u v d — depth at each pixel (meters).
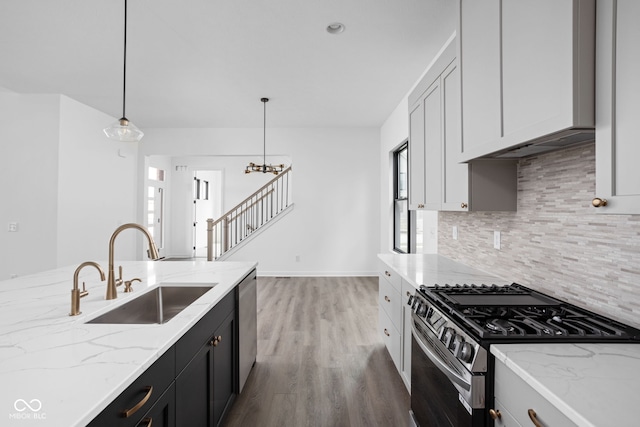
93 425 0.78
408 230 4.77
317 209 6.25
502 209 1.98
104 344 1.11
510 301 1.55
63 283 1.98
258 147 6.20
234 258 6.31
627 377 0.89
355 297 4.81
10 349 1.07
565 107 1.00
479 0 1.57
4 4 2.43
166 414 1.18
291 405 2.18
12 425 0.68
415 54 3.22
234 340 2.19
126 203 5.88
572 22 0.97
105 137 5.30
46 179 4.38
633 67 0.83
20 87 4.16
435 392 1.45
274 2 2.41
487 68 1.50
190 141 6.19
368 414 2.09
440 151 2.30
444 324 1.38
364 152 6.23
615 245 1.31
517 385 0.97
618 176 0.88
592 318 1.31
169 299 2.07
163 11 2.51
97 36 2.90
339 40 2.96
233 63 3.43
